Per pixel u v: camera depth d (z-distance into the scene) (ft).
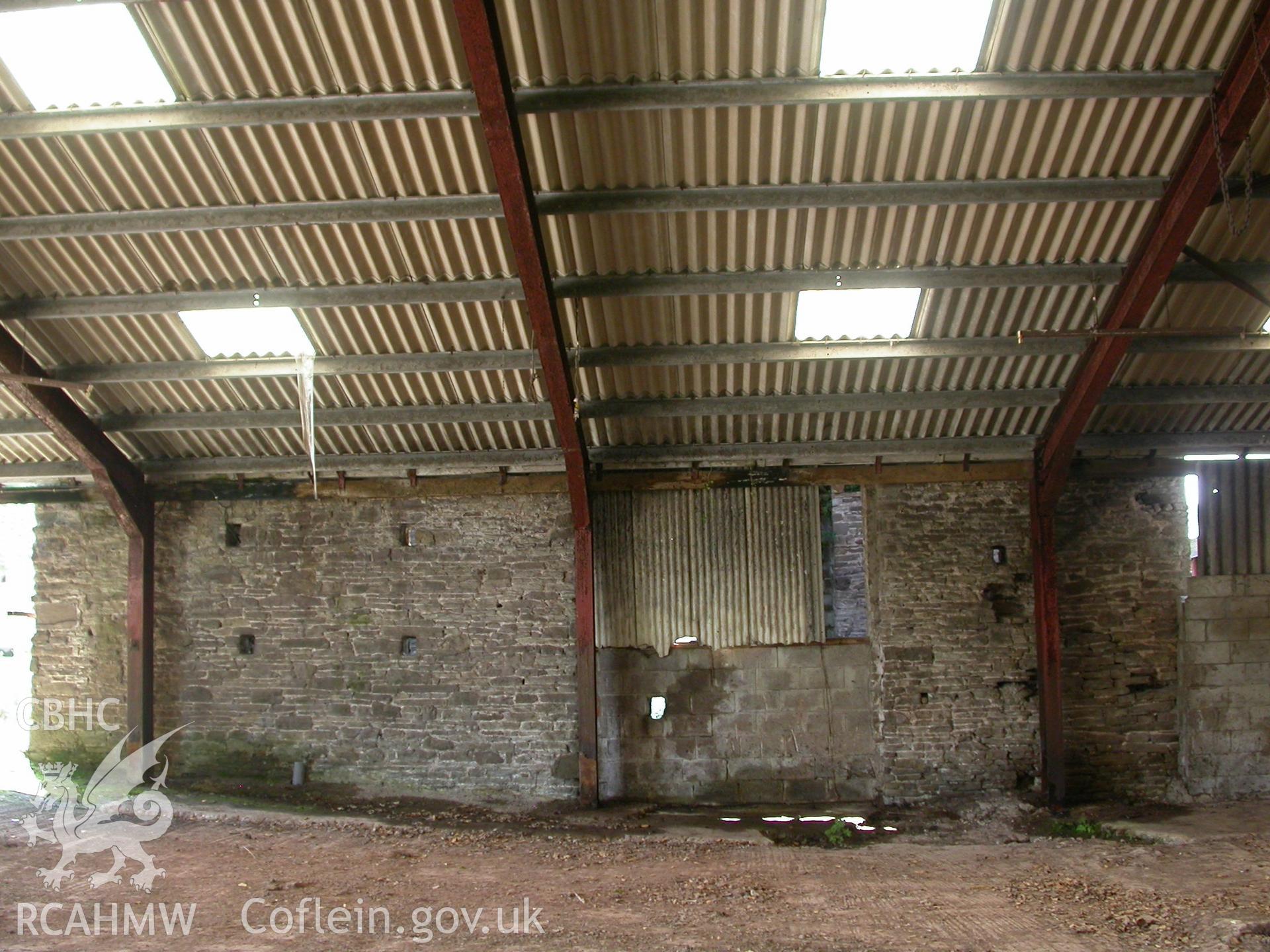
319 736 42.86
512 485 42.60
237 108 27.09
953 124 28.63
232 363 36.29
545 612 42.39
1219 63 27.07
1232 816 38.06
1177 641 41.78
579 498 39.70
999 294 34.01
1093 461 41.86
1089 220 31.53
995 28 26.11
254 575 43.62
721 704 42.06
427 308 34.24
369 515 43.45
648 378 37.50
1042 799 40.27
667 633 42.22
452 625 42.75
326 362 36.04
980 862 32.83
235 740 43.09
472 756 42.22
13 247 31.86
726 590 42.27
